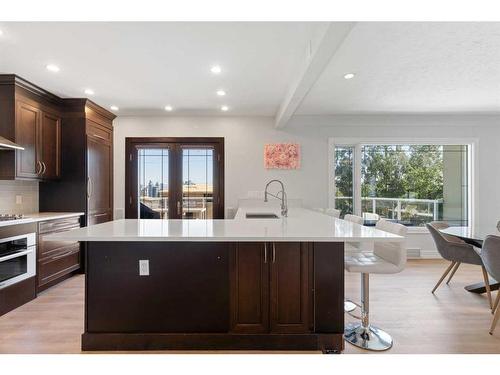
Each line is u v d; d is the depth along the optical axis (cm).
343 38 197
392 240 180
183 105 437
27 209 385
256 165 499
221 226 232
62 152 404
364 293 231
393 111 477
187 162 499
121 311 213
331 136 503
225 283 214
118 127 493
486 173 505
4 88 322
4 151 326
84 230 212
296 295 214
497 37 239
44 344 221
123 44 251
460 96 397
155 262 214
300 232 199
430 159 520
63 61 285
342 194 516
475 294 327
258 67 298
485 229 334
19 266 296
